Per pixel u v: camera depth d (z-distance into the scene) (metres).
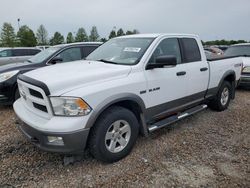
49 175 3.05
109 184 2.89
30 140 3.08
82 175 3.06
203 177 3.03
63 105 2.82
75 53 6.93
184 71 4.25
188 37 4.61
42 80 2.97
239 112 5.65
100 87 3.04
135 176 3.05
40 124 2.87
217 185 2.88
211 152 3.67
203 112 5.61
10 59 12.44
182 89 4.26
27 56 12.99
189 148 3.79
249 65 7.78
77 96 2.83
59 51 6.65
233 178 3.01
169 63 3.51
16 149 3.63
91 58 4.38
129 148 3.48
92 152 3.16
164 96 3.91
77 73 3.20
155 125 3.88
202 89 4.80
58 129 2.76
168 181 2.95
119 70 3.38
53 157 3.45
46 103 2.86
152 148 3.77
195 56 4.66
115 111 3.22
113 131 3.27
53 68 3.62
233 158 3.50
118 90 3.21
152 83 3.66
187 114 4.46
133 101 3.43
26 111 3.30
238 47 9.42
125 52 3.97
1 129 4.38
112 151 3.27
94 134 3.08
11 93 5.61
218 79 5.27
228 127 4.70
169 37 4.21
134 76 3.46
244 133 4.41
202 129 4.58
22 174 3.05
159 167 3.25
